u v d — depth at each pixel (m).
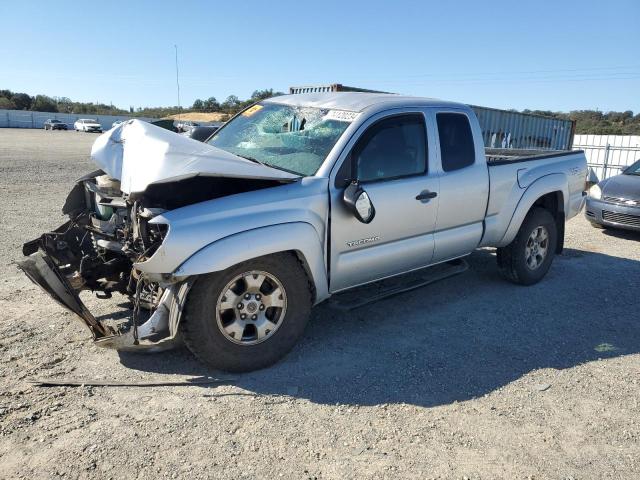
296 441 3.12
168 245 3.41
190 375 3.82
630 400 3.75
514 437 3.26
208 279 3.57
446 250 5.13
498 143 18.52
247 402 3.51
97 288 4.29
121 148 4.26
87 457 2.88
